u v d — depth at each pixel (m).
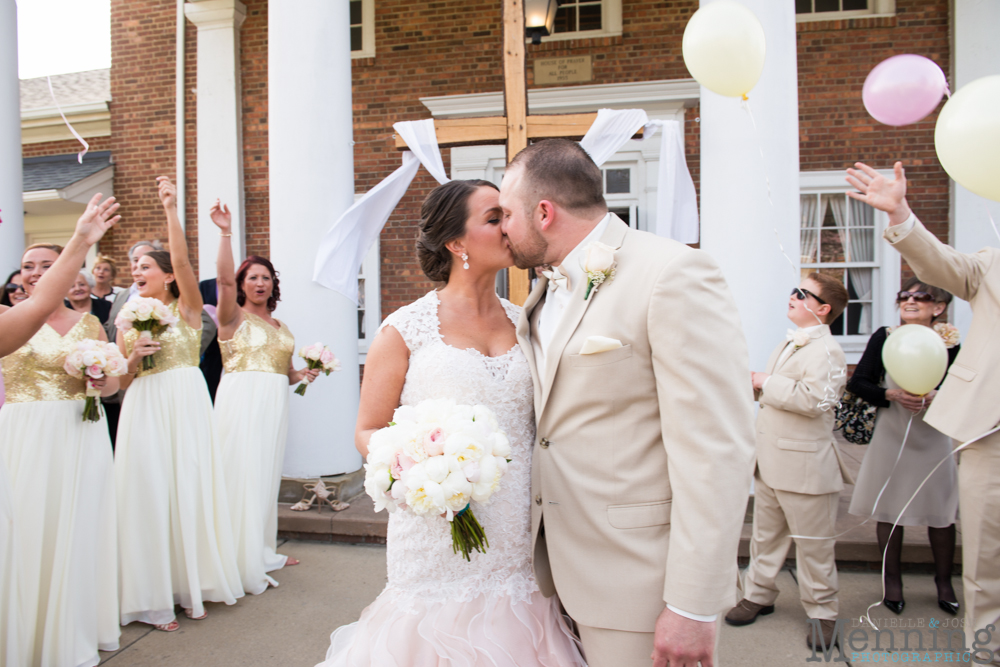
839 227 7.12
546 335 1.69
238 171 7.58
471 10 7.18
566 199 1.60
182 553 3.27
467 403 1.64
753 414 1.43
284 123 4.60
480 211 1.72
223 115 7.55
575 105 7.05
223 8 7.48
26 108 8.54
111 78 7.97
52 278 2.23
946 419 2.49
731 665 2.78
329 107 4.64
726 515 1.33
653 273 1.45
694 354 1.37
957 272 2.48
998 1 6.39
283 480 4.60
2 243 4.92
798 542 2.91
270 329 3.87
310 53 4.59
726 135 4.07
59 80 9.86
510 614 1.62
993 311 2.46
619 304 1.48
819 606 2.88
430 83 7.27
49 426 2.76
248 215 7.67
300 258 4.60
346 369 4.71
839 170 6.92
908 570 3.66
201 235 7.62
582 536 1.54
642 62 6.98
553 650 1.62
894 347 2.52
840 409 3.41
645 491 1.48
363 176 7.43
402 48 7.31
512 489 1.70
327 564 3.92
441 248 1.77
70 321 2.93
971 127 1.95
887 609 3.21
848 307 7.21
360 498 4.68
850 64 6.87
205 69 7.57
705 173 4.20
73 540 2.75
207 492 3.34
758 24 2.61
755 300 4.01
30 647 2.67
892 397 3.11
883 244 7.03
